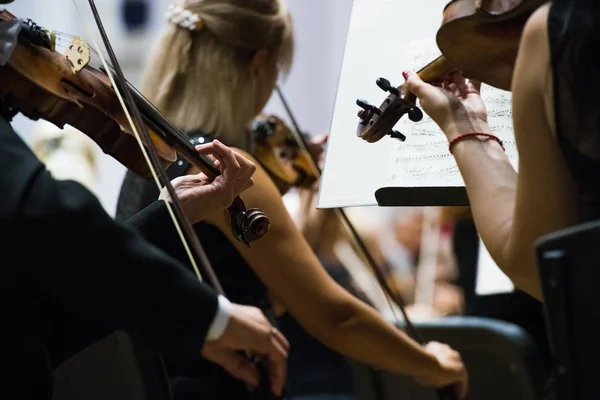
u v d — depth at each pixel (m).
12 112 3.20
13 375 2.91
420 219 8.16
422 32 4.03
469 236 7.00
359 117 3.72
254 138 5.15
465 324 5.11
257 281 4.21
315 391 6.60
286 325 6.62
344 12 9.84
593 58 2.65
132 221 3.51
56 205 2.76
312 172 5.34
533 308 6.59
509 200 2.99
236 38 4.34
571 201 2.75
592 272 2.46
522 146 2.80
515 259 2.86
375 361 4.41
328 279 4.28
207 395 3.96
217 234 4.09
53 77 3.31
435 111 3.27
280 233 4.16
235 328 3.07
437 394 4.74
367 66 4.06
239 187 3.60
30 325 2.94
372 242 7.66
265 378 3.44
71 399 3.79
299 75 9.88
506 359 5.05
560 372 2.54
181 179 3.65
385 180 3.82
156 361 3.70
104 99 3.46
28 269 2.81
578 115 2.67
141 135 3.44
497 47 3.22
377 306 6.77
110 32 10.05
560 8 2.71
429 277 8.02
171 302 2.87
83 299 2.84
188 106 4.32
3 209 2.75
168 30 4.40
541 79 2.73
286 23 4.45
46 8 9.69
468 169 3.12
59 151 7.07
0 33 3.11
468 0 3.19
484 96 3.76
